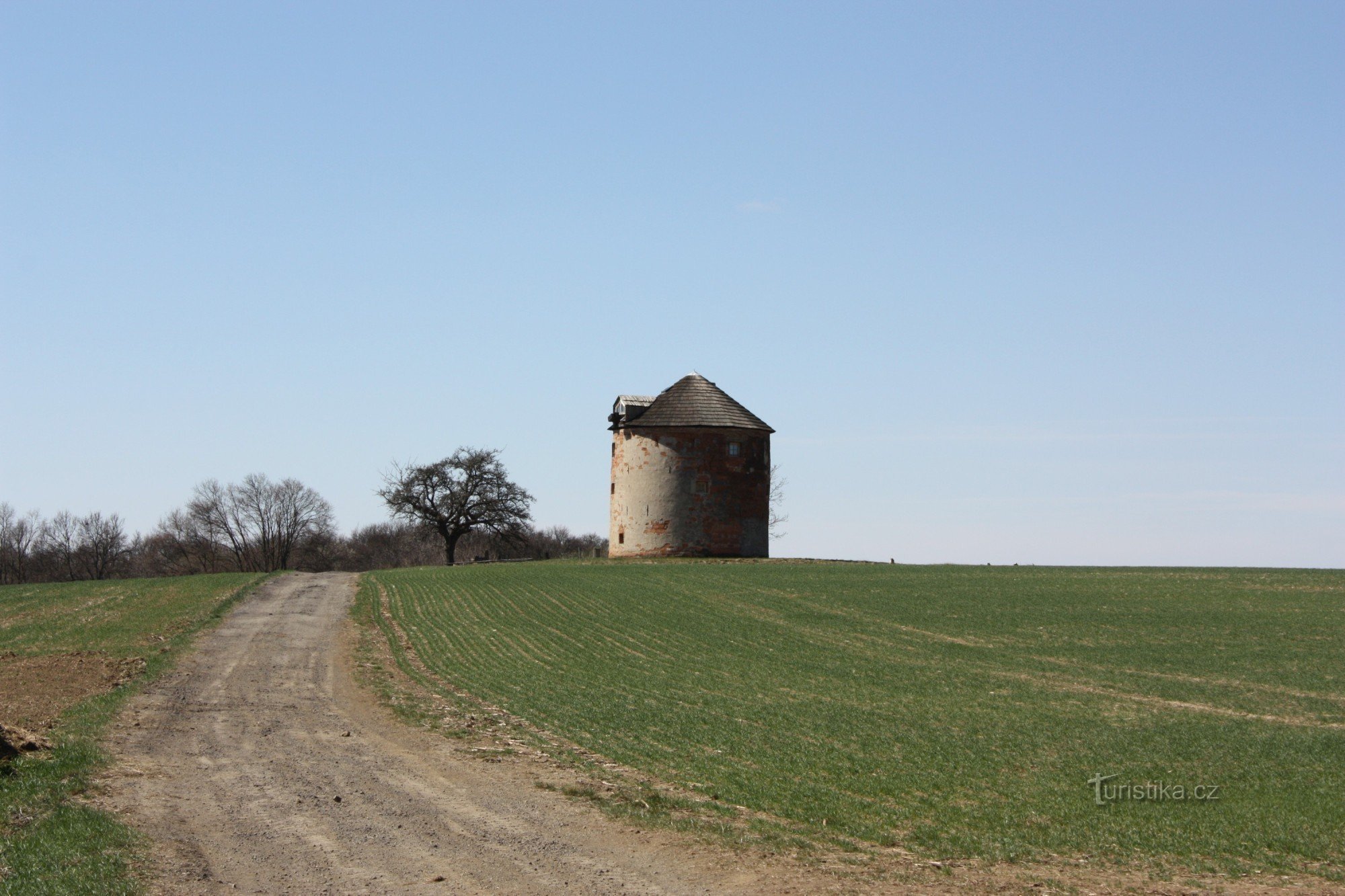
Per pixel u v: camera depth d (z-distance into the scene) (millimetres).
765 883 13781
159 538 130250
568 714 27094
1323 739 23781
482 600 52594
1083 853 15812
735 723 25812
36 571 127062
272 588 60219
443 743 23672
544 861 14609
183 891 12984
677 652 37781
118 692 29578
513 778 19922
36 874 12844
